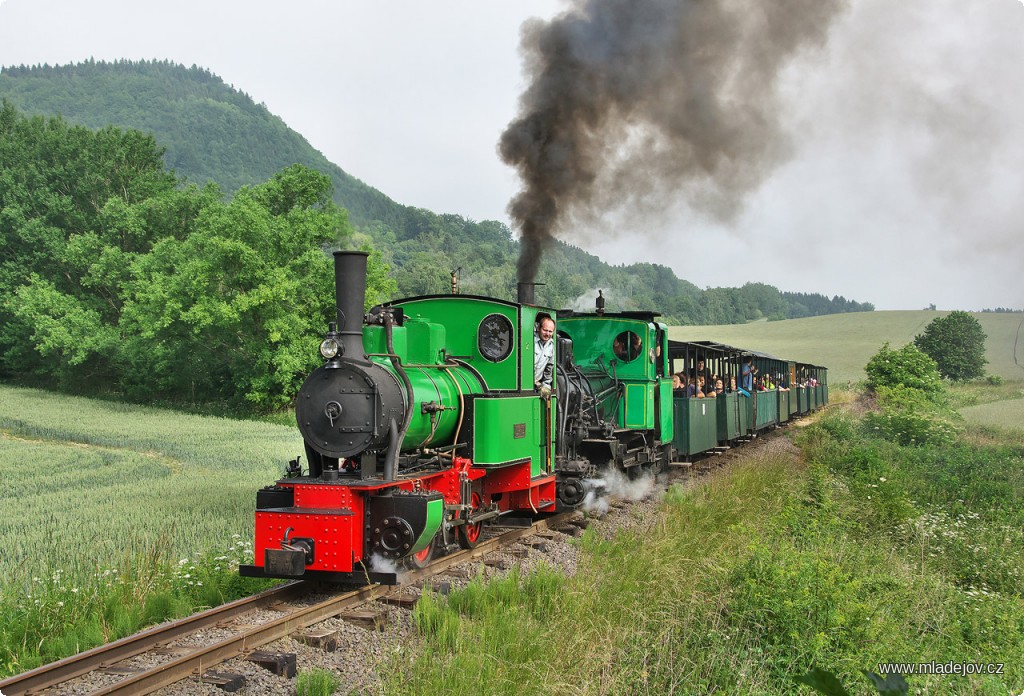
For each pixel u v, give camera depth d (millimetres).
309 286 36219
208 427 30312
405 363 8992
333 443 7922
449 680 5508
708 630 6852
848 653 6633
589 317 15711
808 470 17141
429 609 6828
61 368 45688
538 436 11148
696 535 10039
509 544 10250
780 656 6570
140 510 12703
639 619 7055
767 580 7582
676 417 17875
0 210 48125
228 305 34719
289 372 34312
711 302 138375
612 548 9578
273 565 7332
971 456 21047
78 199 50375
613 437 13984
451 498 9172
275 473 18062
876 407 37625
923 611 8305
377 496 7871
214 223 34969
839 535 10859
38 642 6461
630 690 5797
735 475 14805
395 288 38688
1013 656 7605
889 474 16109
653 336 15859
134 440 25484
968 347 67500
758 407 25812
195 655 5555
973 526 12875
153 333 35781
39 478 17719
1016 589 10195
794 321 114000
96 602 7180
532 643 6312
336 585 8078
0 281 47344
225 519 11602
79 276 47250
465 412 9773
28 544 10203
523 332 10500
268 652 5922
